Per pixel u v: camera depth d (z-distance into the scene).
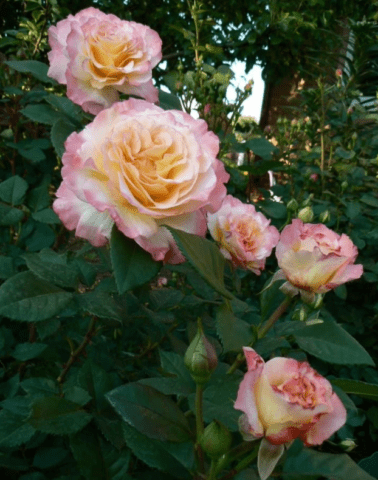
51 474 0.51
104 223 0.34
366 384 0.34
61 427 0.39
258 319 0.53
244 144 0.88
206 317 0.56
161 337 0.60
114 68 0.46
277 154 1.18
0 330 0.56
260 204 0.97
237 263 0.45
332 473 0.32
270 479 0.34
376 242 1.08
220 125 0.91
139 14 2.16
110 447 0.41
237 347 0.36
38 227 0.70
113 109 0.35
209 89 0.88
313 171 1.15
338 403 0.27
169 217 0.33
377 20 1.48
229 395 0.35
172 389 0.38
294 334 0.37
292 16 1.74
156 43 0.49
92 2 1.98
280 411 0.26
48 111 0.56
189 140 0.33
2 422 0.45
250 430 0.28
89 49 0.45
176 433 0.32
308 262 0.36
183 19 2.07
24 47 1.00
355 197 1.14
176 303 0.52
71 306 0.40
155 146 0.32
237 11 1.87
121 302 0.49
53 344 0.57
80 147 0.33
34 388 0.48
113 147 0.31
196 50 1.03
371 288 1.10
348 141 1.30
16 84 0.82
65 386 0.47
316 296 0.42
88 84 0.47
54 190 0.89
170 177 0.33
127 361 0.66
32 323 0.58
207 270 0.31
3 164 0.87
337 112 1.36
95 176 0.32
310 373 0.27
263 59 1.97
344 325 1.04
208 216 0.45
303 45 2.04
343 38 1.52
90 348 0.59
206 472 0.33
